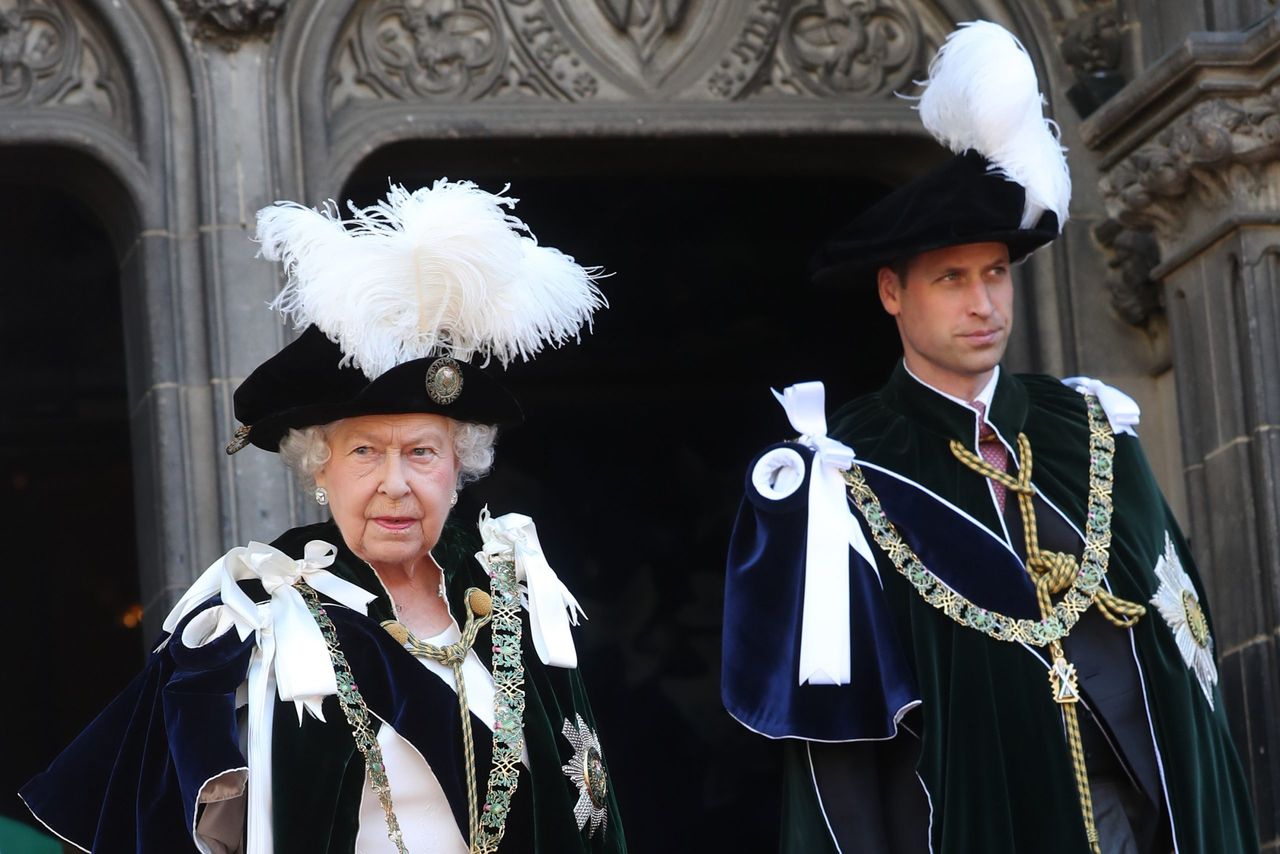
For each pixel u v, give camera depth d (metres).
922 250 17.20
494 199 15.07
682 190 35.94
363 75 25.31
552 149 26.16
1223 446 24.06
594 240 37.09
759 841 37.06
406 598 15.04
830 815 16.36
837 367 38.84
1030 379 18.33
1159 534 17.55
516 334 15.00
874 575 16.95
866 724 16.42
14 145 24.41
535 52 25.78
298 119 24.78
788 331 38.66
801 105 26.27
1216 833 16.80
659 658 38.06
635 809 37.03
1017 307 26.19
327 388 14.59
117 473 40.41
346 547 14.95
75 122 24.42
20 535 40.06
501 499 38.47
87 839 14.11
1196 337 24.50
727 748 37.59
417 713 14.38
